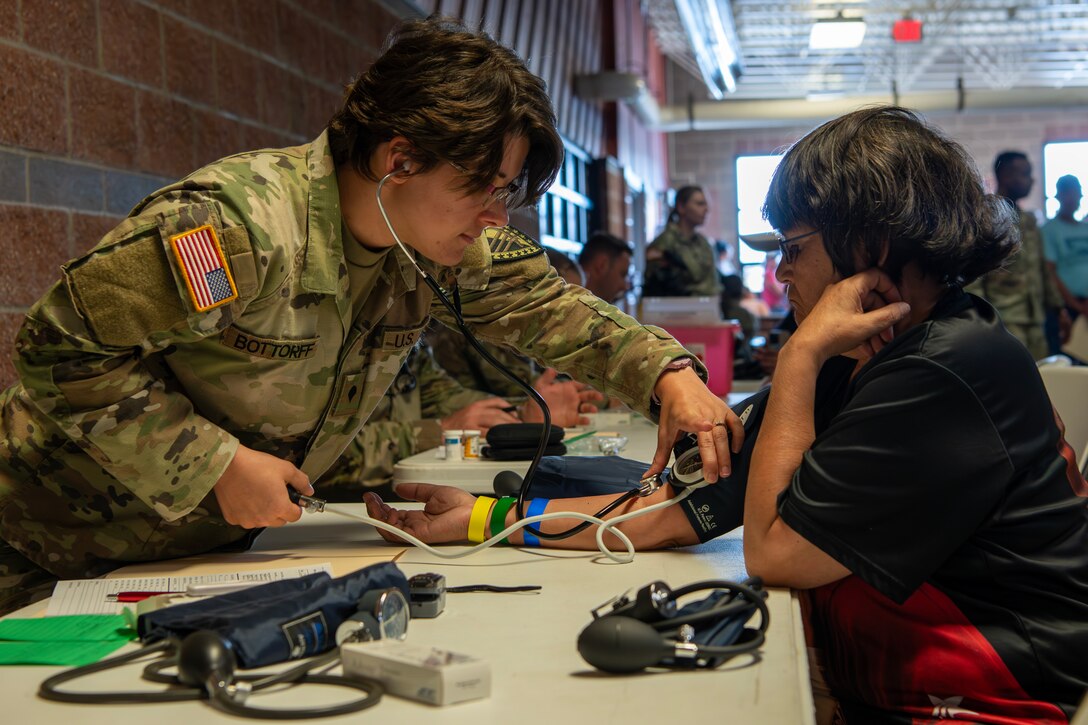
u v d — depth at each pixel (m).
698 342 4.10
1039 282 5.95
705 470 1.28
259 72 3.38
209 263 1.14
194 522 1.35
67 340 1.11
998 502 1.07
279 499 1.19
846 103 12.87
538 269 1.61
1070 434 1.78
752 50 13.30
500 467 1.78
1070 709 1.03
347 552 1.36
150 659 0.89
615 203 10.45
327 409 1.40
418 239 1.31
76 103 2.45
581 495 1.53
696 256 7.23
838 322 1.14
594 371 1.55
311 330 1.30
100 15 2.54
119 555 1.36
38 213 2.31
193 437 1.19
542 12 7.98
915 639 1.08
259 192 1.21
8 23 2.23
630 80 9.34
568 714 0.75
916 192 1.12
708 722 0.73
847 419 1.07
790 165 1.19
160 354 1.28
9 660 0.90
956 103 12.90
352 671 0.82
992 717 1.04
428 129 1.19
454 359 3.42
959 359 1.05
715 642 0.87
